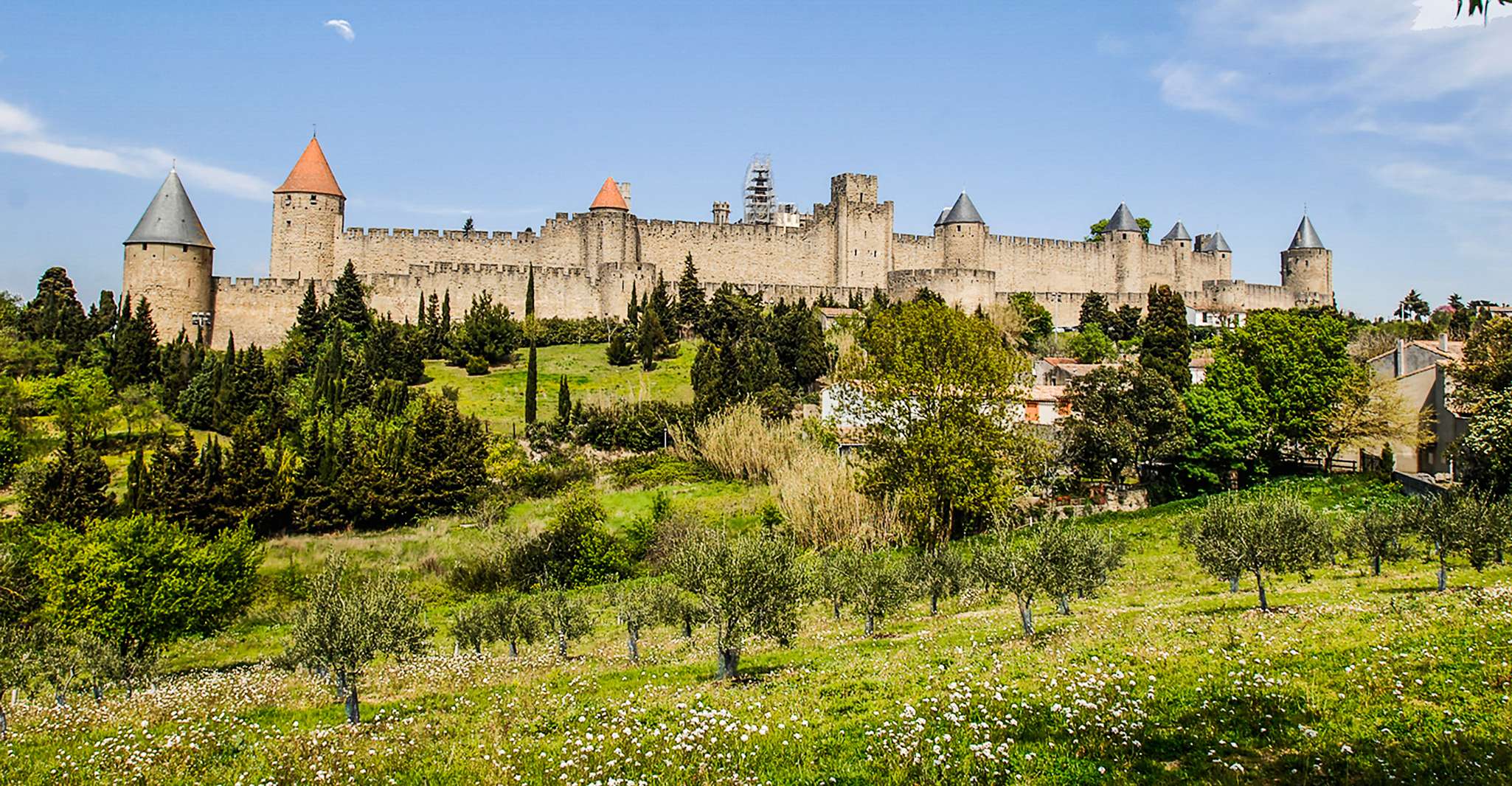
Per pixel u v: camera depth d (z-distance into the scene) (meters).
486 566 54.56
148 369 89.50
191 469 60.19
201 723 23.12
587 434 78.69
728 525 59.50
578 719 20.20
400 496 63.22
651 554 57.09
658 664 29.12
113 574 40.31
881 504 54.34
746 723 18.55
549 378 96.94
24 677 31.16
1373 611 25.75
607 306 118.38
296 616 28.81
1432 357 78.50
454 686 27.39
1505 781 13.91
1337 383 65.00
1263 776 14.95
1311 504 55.81
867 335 57.66
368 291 113.19
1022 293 128.88
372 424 75.94
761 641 26.42
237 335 110.25
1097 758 15.83
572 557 55.22
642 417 79.62
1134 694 18.98
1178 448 63.78
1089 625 28.03
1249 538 29.41
